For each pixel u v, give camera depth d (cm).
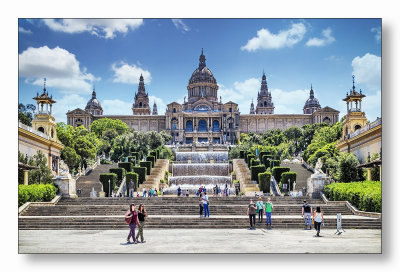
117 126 19962
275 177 7394
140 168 7888
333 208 4519
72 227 3706
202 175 9688
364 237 3127
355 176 6125
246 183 7638
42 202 4634
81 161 10275
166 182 8856
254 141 16900
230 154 12369
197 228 3719
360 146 7400
